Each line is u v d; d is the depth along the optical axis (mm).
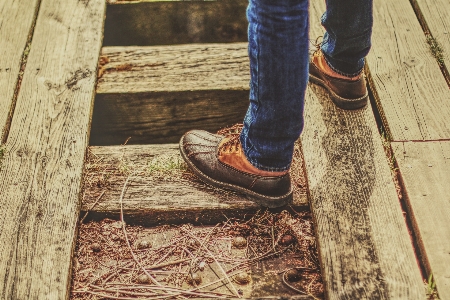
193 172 1899
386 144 1989
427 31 2436
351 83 2025
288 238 1785
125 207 1812
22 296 1556
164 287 1656
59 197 1799
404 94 2150
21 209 1761
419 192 1806
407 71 2244
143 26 2863
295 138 1602
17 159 1910
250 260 1741
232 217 1849
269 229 1821
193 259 1746
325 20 1843
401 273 1590
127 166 1936
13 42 2365
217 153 1810
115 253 1760
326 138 1991
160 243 1796
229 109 2354
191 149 1865
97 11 2555
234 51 2385
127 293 1640
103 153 1983
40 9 2539
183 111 2355
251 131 1596
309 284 1666
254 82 1464
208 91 2256
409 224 1833
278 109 1480
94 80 2219
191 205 1814
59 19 2496
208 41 2945
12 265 1621
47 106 2100
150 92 2248
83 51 2344
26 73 2234
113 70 2318
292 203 1831
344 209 1762
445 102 2113
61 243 1681
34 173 1867
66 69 2258
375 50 2342
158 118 2371
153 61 2350
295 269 1698
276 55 1365
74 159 1916
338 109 2094
